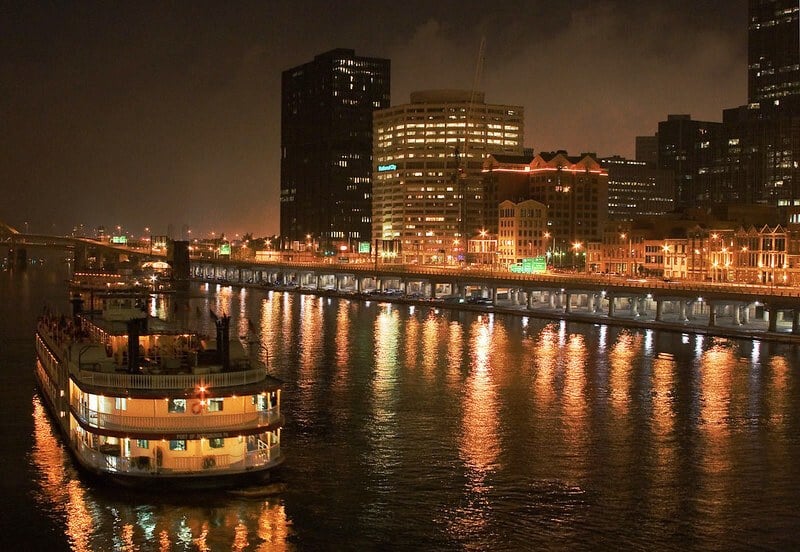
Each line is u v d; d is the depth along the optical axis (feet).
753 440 283.18
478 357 453.99
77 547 190.90
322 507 214.48
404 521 207.51
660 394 353.92
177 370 230.07
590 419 308.60
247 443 222.28
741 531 205.05
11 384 352.90
